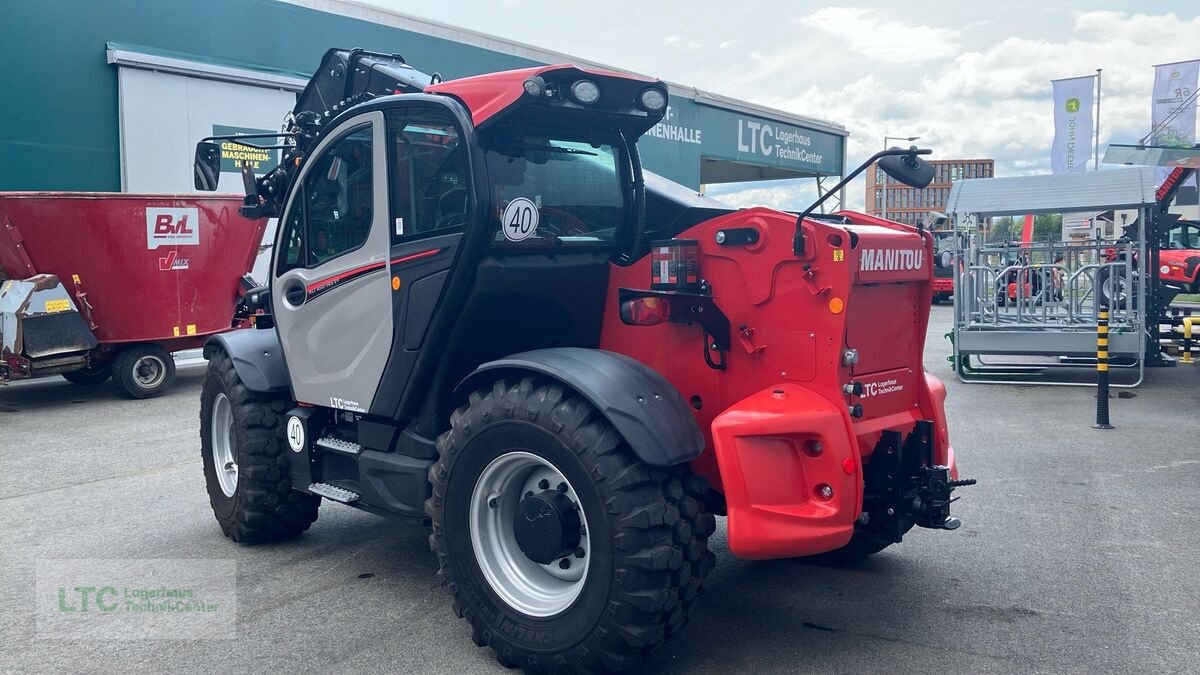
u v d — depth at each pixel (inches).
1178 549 202.5
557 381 139.9
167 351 461.7
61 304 414.9
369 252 167.3
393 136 162.6
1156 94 953.5
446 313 153.7
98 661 149.4
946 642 153.9
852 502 139.4
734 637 156.7
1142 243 430.0
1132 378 475.2
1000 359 575.5
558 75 148.4
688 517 134.7
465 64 705.6
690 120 895.1
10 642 157.5
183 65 530.6
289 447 197.6
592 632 131.8
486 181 148.7
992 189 457.7
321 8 602.9
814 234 142.6
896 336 165.8
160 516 238.5
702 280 155.8
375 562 200.4
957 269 468.8
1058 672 141.9
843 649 151.3
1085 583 181.8
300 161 187.8
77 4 495.5
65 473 287.4
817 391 143.5
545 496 140.2
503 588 144.9
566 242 162.1
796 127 1071.6
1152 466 282.7
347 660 149.3
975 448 312.3
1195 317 565.9
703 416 157.9
